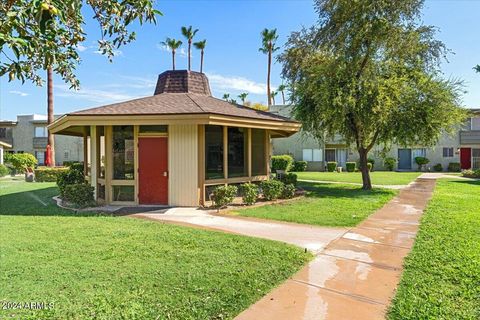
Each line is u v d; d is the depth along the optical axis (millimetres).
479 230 6336
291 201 10625
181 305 3307
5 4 1971
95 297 3461
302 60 17359
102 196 10336
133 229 6520
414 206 9664
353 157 30266
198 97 11852
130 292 3588
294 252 5008
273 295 3590
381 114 12523
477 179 19875
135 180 9812
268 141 12359
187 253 4945
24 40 2000
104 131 9977
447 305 3297
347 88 12852
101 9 2830
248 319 3092
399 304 3354
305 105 14766
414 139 13562
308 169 30422
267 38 38250
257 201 10500
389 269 4363
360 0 12844
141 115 9016
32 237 5879
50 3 1852
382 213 8523
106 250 5090
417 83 13312
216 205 9375
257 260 4641
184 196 9641
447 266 4359
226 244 5434
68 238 5809
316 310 3271
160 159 9758
